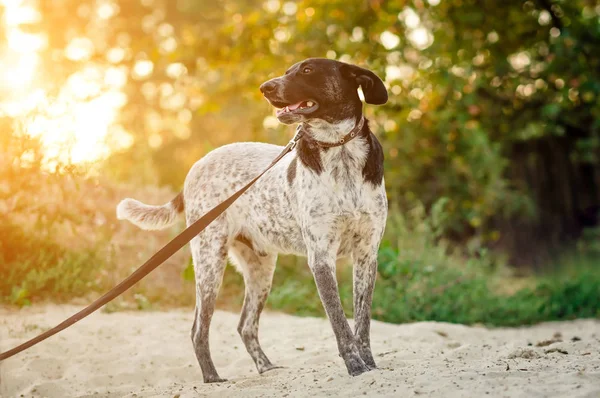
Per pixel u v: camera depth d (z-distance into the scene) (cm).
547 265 1281
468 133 1213
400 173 1229
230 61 1160
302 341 624
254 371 527
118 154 1118
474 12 1102
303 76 434
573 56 1102
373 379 383
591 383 343
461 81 1101
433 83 1066
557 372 375
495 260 1179
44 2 1980
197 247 510
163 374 522
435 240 1110
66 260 772
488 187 1276
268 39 1109
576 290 895
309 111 431
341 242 453
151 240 864
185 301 784
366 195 437
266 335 653
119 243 846
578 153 1417
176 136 1958
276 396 384
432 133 1225
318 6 1039
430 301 815
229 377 511
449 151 1212
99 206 864
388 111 1077
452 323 794
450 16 1109
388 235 926
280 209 476
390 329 698
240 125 1717
